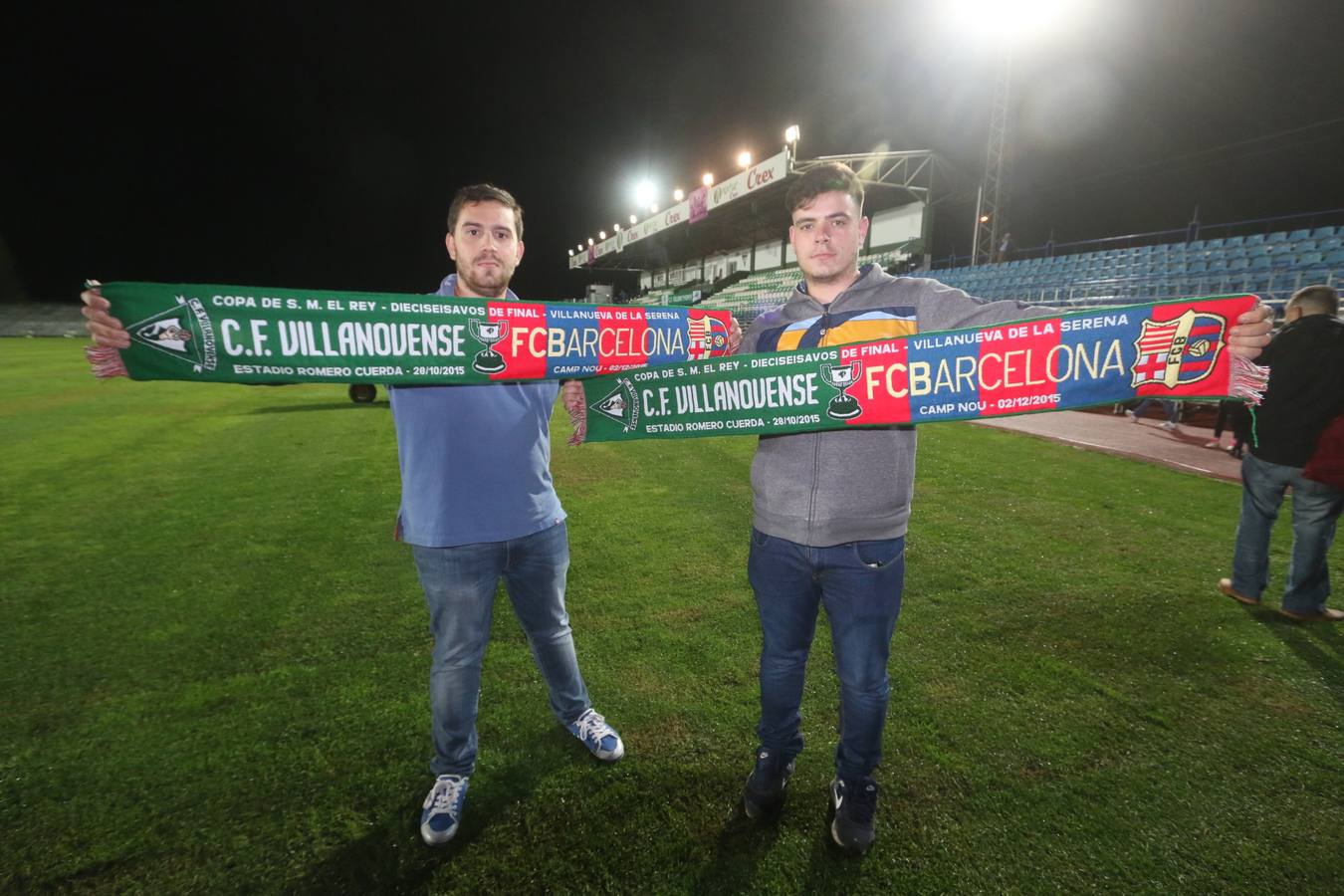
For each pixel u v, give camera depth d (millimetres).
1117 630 2762
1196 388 1520
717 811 1805
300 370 1619
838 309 1723
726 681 2436
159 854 1665
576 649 2666
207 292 1549
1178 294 10625
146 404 9805
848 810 1656
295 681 2451
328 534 4117
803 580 1661
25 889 1564
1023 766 1958
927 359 1631
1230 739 2066
